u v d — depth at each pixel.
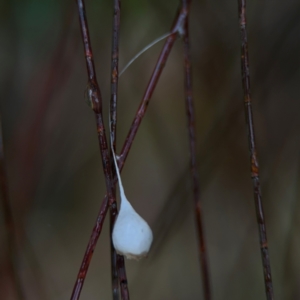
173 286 0.59
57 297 0.60
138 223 0.34
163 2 0.53
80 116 0.61
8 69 0.58
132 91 0.60
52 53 0.56
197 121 0.59
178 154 0.62
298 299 0.53
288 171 0.58
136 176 0.65
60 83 0.56
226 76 0.55
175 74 0.62
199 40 0.56
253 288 0.57
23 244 0.58
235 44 0.55
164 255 0.60
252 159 0.35
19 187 0.60
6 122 0.59
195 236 0.62
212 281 0.60
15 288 0.48
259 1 0.54
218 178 0.61
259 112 0.56
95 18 0.55
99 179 0.65
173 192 0.53
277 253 0.56
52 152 0.61
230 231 0.61
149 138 0.63
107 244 0.64
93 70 0.34
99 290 0.61
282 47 0.56
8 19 0.54
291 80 0.57
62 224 0.64
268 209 0.57
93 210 0.65
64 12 0.52
